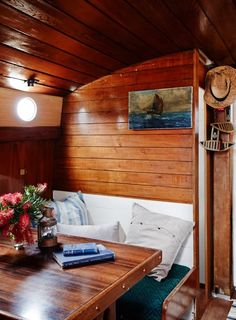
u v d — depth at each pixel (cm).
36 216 181
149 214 252
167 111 248
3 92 233
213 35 213
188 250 248
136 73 261
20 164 274
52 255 171
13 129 255
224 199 291
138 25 190
